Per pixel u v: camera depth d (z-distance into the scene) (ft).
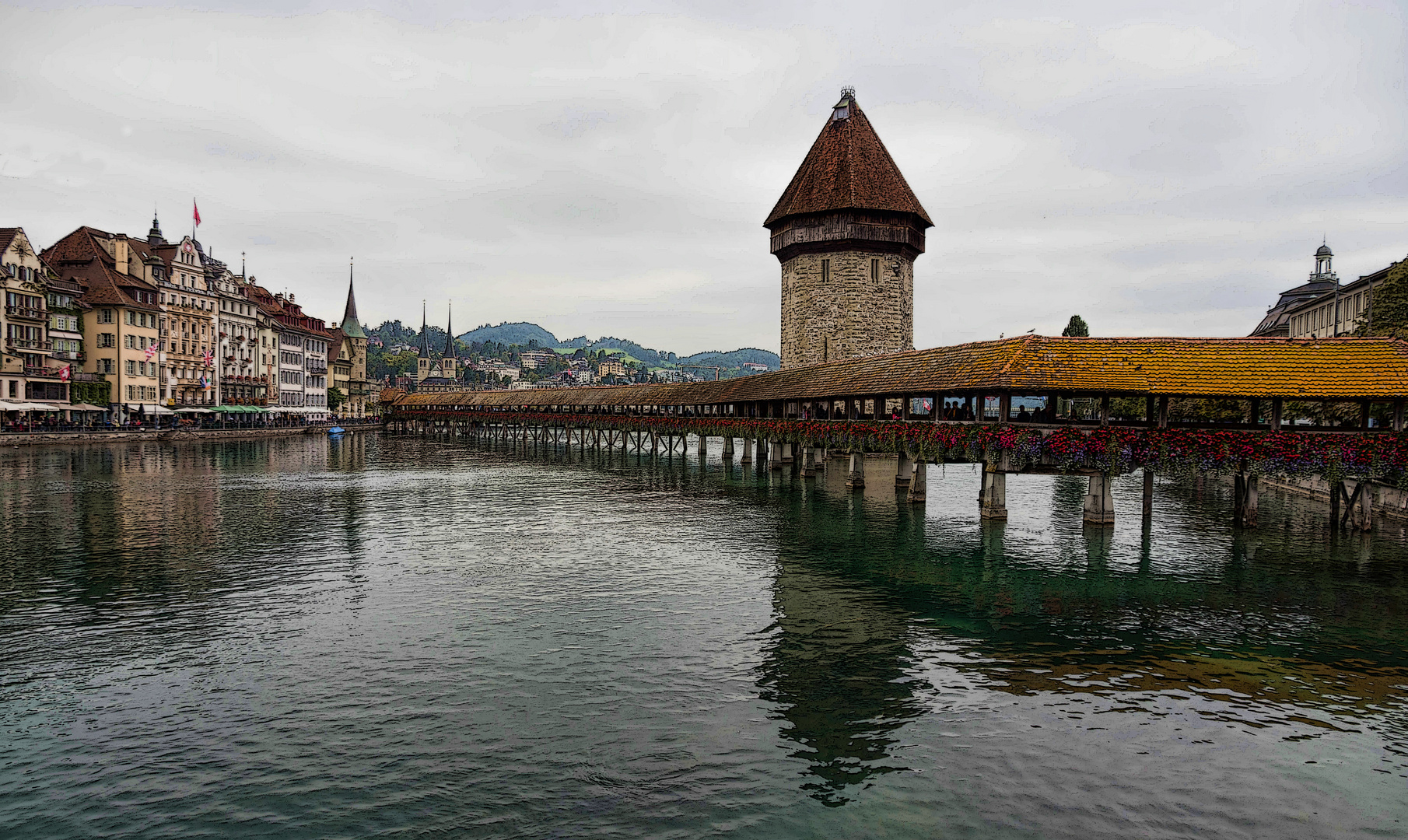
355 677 46.44
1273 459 80.53
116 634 54.13
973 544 87.45
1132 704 43.16
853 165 201.87
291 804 32.73
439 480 162.50
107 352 266.77
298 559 78.84
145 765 36.01
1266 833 31.01
